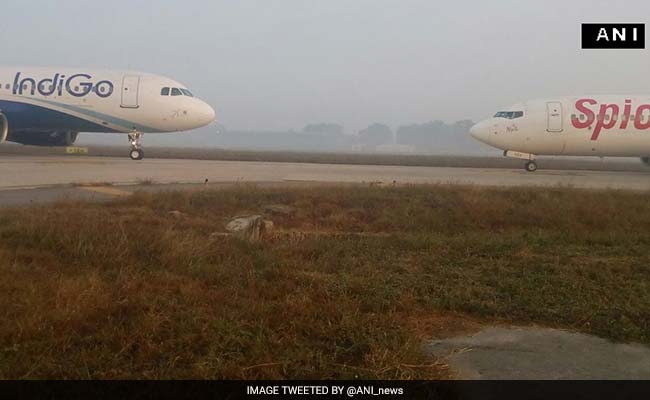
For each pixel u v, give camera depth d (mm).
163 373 3695
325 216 12148
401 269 7188
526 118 27297
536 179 23562
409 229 10820
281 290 5816
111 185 16984
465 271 7230
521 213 11781
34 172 20281
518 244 8945
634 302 5801
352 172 26156
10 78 27578
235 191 14438
